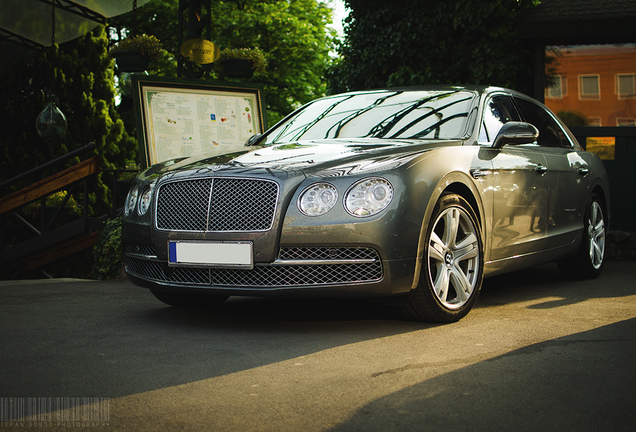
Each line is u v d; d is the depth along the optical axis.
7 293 4.80
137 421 2.03
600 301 4.19
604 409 2.08
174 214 3.40
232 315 3.79
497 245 3.91
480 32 8.71
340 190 3.11
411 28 8.99
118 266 6.02
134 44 7.94
